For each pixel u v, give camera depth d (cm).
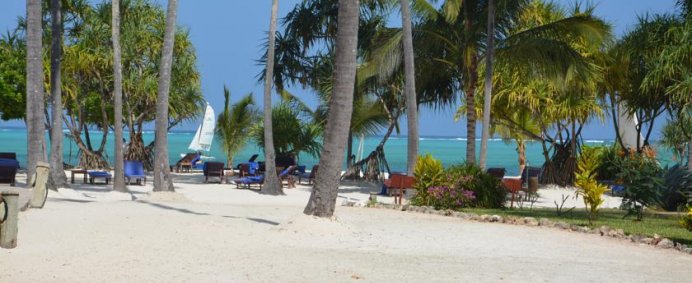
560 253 991
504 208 1708
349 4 1130
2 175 2030
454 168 1753
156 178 1820
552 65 2094
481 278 801
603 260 938
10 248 905
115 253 892
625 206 1467
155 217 1260
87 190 2077
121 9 3188
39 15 1834
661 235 1162
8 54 2881
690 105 2219
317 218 1128
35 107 1814
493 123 2998
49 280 732
